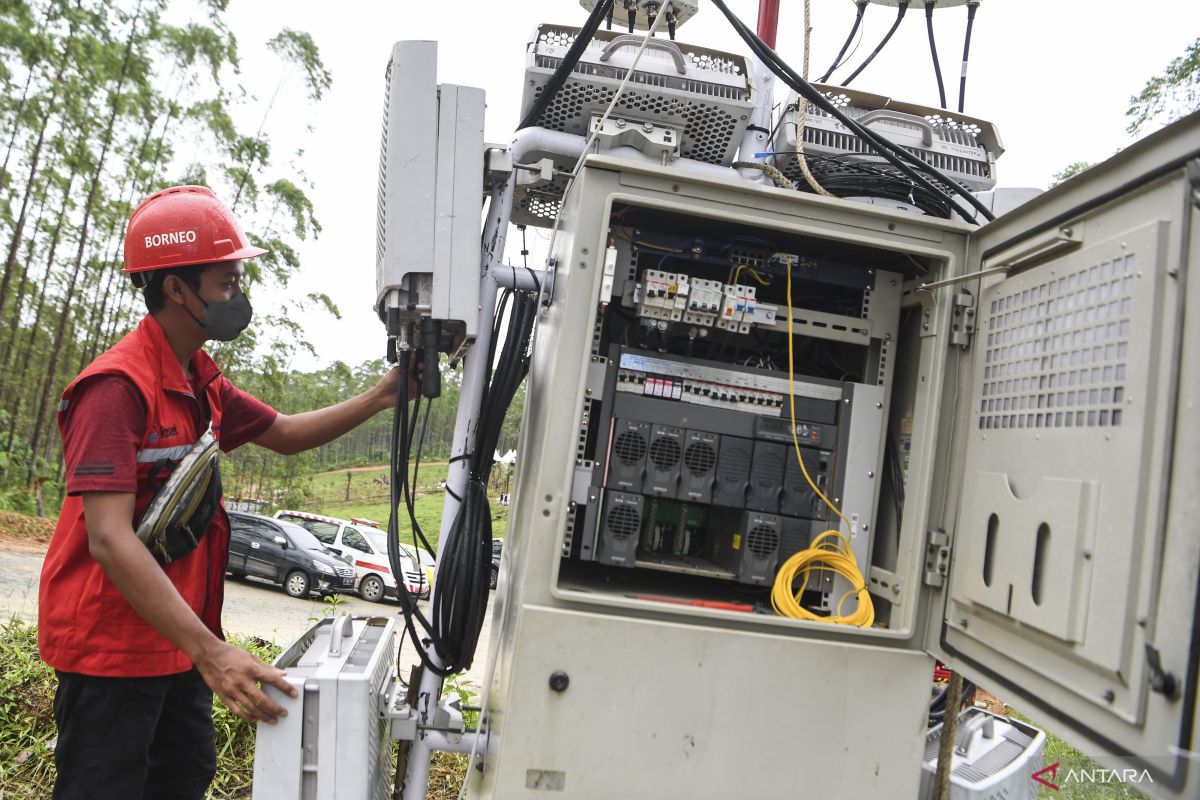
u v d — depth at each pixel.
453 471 2.19
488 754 1.85
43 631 1.76
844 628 1.68
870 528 1.93
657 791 1.59
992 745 2.25
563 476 1.65
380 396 2.39
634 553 1.88
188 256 1.81
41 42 13.72
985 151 2.41
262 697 1.69
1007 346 1.58
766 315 1.91
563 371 1.67
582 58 2.19
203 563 1.96
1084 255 1.36
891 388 2.02
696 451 1.92
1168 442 1.14
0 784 2.87
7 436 16.03
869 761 1.66
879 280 1.97
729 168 2.31
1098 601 1.23
